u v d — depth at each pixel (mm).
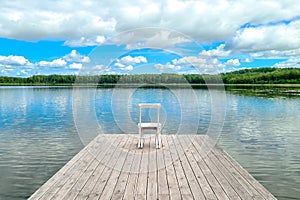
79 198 2486
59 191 2646
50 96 17672
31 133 7613
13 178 4176
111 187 2762
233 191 2648
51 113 11406
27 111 11938
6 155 5473
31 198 2477
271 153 5527
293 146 6094
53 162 5020
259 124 8695
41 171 4508
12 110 12203
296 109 11500
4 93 19828
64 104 14047
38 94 18891
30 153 5590
